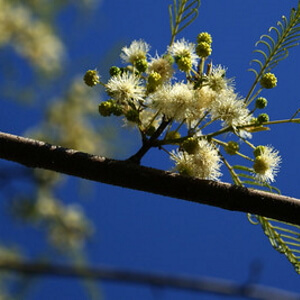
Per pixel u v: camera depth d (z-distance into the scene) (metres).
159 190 0.63
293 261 0.64
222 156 0.64
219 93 0.63
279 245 0.64
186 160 0.64
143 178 0.63
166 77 0.64
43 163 0.63
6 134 0.63
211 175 0.64
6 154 0.63
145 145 0.63
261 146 0.64
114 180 0.63
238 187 0.63
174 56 0.64
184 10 0.64
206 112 0.64
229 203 0.63
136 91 0.64
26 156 0.63
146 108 0.64
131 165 0.63
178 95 0.63
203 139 0.64
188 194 0.63
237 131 0.64
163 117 0.64
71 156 0.63
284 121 0.63
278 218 0.63
